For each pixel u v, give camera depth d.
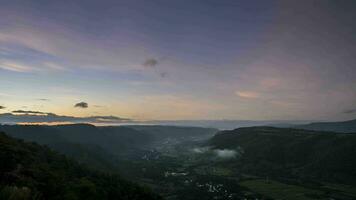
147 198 129.62
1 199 36.56
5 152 90.31
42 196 57.59
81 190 88.12
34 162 100.12
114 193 113.25
